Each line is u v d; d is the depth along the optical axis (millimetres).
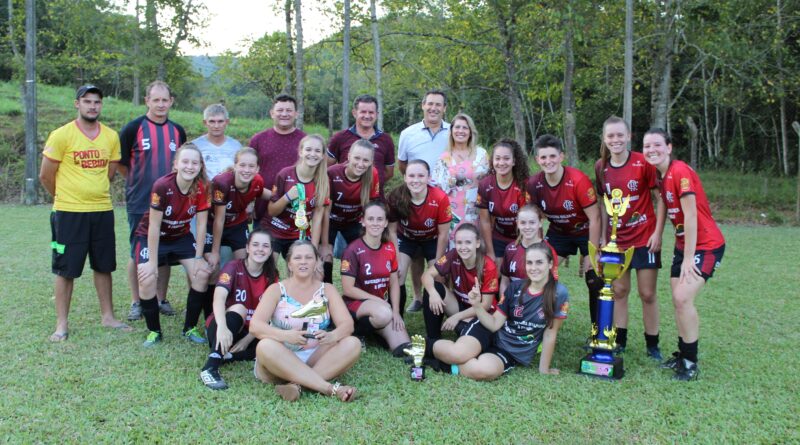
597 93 21578
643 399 3688
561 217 4812
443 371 4145
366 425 3258
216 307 4070
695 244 4047
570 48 13508
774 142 22688
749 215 14773
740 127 22172
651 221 4484
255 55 18156
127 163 5191
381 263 4758
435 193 5078
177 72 20891
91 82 28516
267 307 3883
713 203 16203
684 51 17781
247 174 4855
